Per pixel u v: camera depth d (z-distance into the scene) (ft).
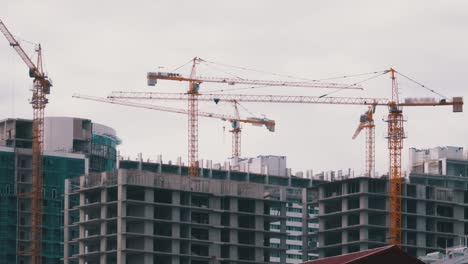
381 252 621.31
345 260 644.27
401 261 621.31
